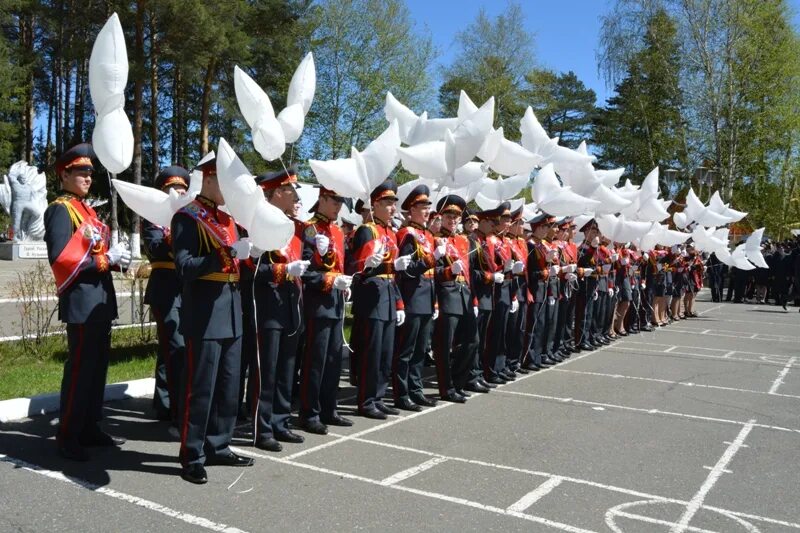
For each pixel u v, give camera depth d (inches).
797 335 531.2
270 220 165.2
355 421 246.4
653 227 456.1
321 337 227.1
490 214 304.0
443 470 193.2
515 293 318.0
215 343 178.5
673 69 1122.7
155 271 230.1
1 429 218.7
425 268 256.5
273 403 216.5
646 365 380.5
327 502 166.4
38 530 145.9
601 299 443.2
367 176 226.7
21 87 1230.3
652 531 156.3
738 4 1042.7
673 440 232.1
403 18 1057.5
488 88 1325.0
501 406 274.8
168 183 225.8
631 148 1299.2
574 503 171.5
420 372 275.1
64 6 1009.5
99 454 198.2
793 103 1035.9
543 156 332.8
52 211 187.6
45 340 343.3
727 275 939.3
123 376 291.7
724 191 1068.5
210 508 160.2
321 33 1071.6
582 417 259.9
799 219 1224.2
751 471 201.5
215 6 925.8
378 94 1039.6
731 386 328.5
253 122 188.9
